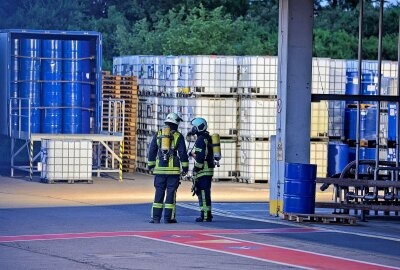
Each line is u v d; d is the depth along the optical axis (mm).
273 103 50312
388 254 26625
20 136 50781
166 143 32250
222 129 50812
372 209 35531
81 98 52844
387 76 52969
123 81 55875
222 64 50625
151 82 54438
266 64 50188
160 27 81000
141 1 88625
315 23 87938
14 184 47469
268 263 24078
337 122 52125
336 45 83688
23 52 51938
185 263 23719
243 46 78375
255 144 50375
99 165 52750
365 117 51812
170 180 32500
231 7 88062
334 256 25797
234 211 37188
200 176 33312
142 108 55562
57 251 25391
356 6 90500
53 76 52281
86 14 88250
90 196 42500
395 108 51719
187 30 78375
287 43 35219
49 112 52250
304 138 35469
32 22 80250
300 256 25531
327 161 51281
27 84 51938
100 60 52219
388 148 51969
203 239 28484
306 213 34125
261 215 35875
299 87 35344
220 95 50656
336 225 33688
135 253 25234
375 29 87500
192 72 50531
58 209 36500
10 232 29297
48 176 48281
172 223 32625
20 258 24141
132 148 55719
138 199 41562
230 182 51094
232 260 24391
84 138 50312
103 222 32344
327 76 51062
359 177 37656
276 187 35531
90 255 24750
